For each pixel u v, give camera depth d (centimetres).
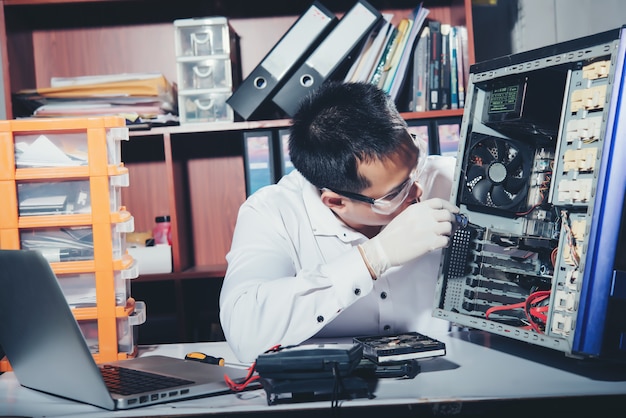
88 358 83
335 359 86
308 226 143
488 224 117
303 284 109
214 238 264
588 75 95
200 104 230
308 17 225
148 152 260
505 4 261
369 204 118
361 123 111
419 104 231
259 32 259
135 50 257
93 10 248
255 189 229
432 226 107
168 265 230
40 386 100
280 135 229
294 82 224
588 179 93
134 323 128
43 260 79
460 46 230
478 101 117
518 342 118
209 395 94
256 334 110
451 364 103
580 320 89
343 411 82
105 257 127
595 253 88
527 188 114
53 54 255
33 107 232
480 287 115
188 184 262
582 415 83
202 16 257
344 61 227
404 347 98
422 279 145
